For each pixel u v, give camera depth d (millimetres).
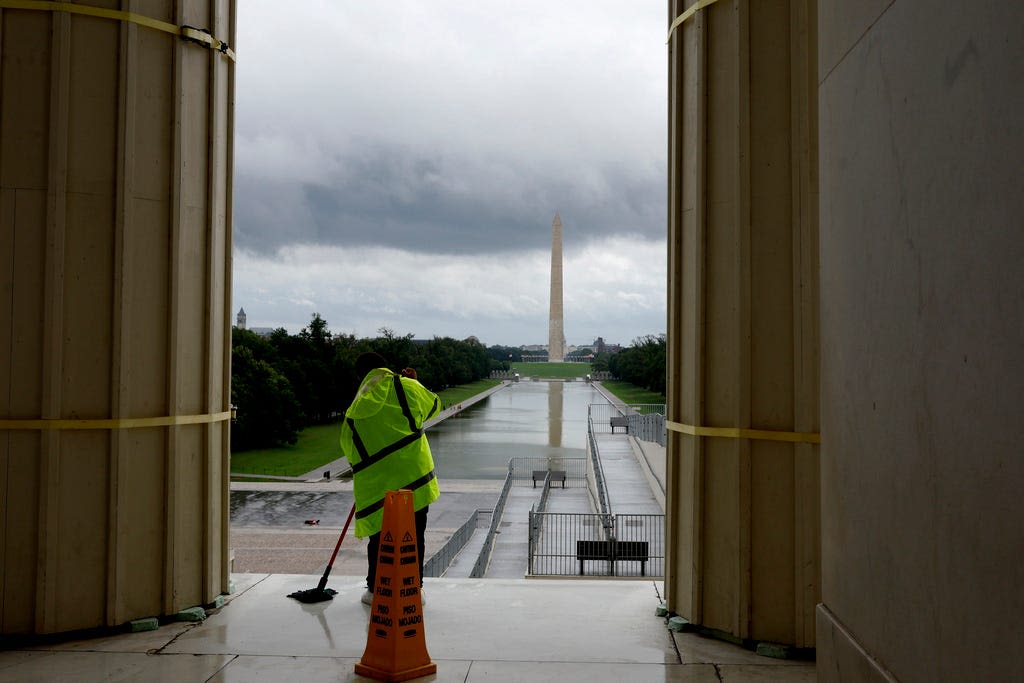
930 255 2521
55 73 5723
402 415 6539
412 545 5078
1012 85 2037
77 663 5246
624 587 7176
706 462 5988
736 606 5684
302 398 66875
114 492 5844
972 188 2252
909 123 2682
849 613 3270
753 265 5707
